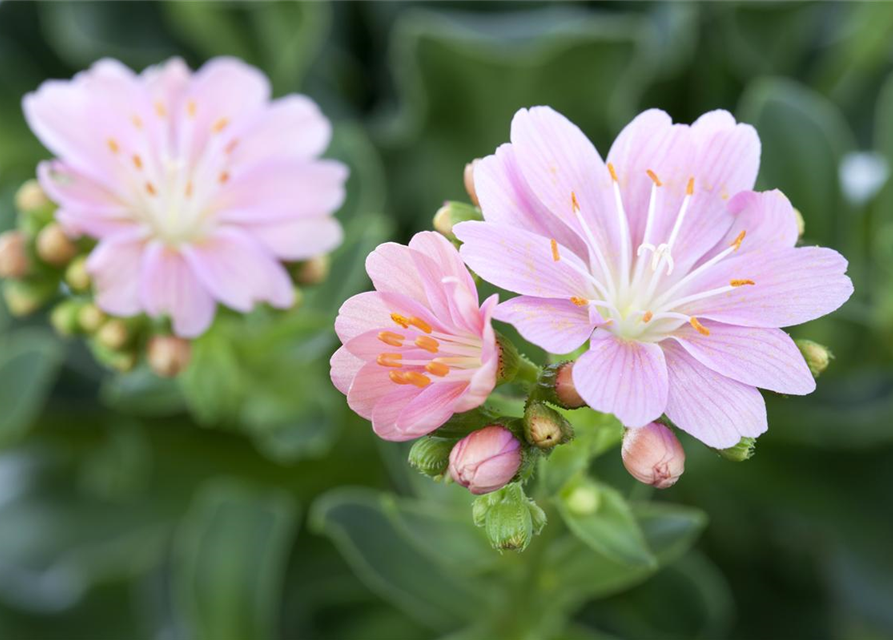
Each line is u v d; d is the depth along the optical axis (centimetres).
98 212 23
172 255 24
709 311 20
